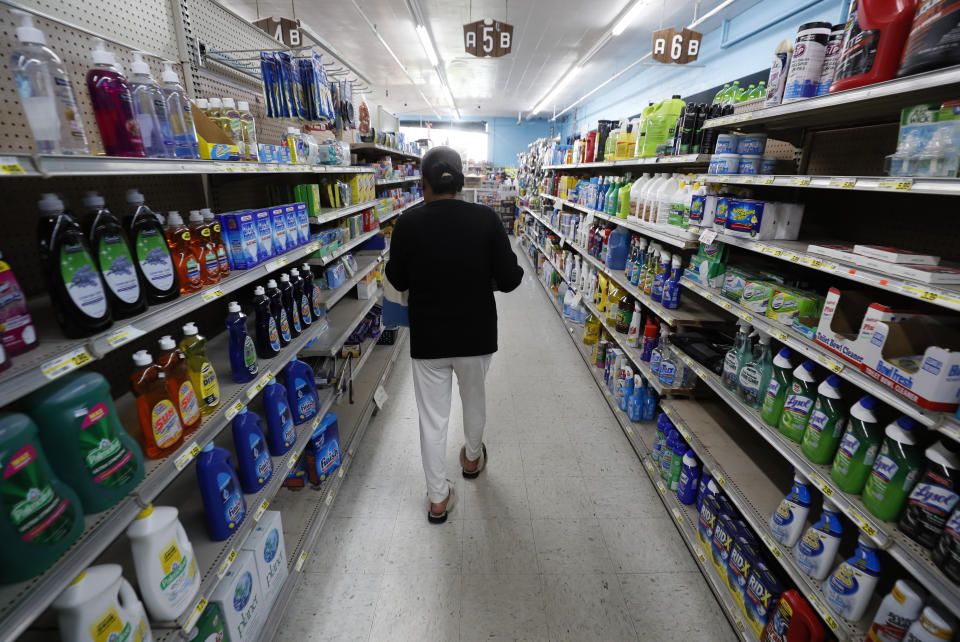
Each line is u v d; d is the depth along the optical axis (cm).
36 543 80
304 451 221
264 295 181
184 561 113
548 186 724
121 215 162
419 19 613
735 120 180
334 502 239
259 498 158
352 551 209
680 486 224
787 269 202
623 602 186
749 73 604
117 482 100
